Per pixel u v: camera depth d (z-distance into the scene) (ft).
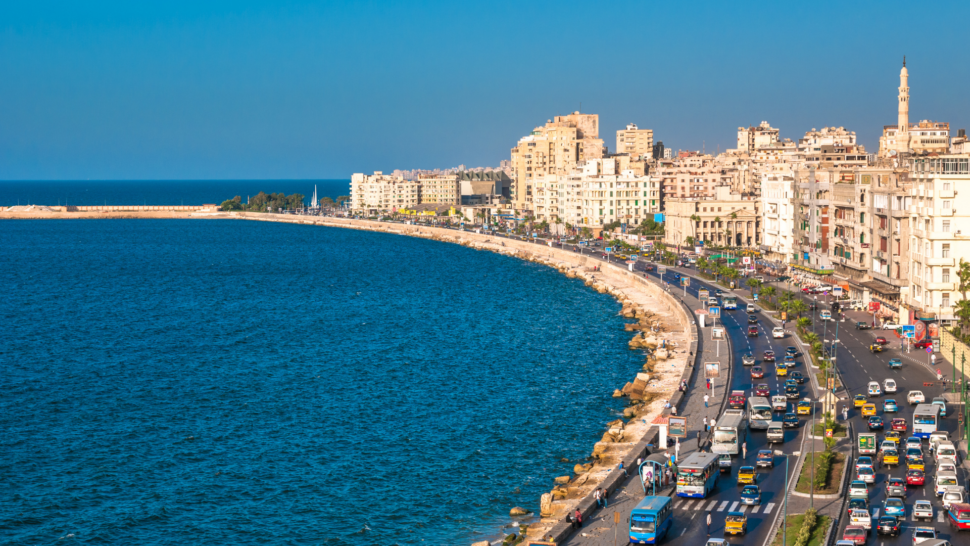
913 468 330.34
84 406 517.14
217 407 512.22
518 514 344.08
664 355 570.87
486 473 392.47
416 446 432.66
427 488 376.89
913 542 271.08
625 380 551.59
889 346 567.18
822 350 531.50
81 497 376.48
